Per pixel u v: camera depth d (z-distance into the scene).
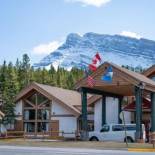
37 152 30.23
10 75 73.19
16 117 63.59
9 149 33.34
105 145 37.50
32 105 63.06
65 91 66.00
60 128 60.88
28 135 60.22
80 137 50.62
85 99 47.12
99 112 59.03
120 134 44.84
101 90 50.50
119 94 55.62
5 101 64.44
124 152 31.80
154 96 46.19
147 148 35.25
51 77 117.69
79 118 60.00
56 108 61.50
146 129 53.72
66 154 28.69
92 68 45.81
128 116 56.91
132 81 43.47
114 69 44.53
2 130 63.16
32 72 121.75
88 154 28.89
